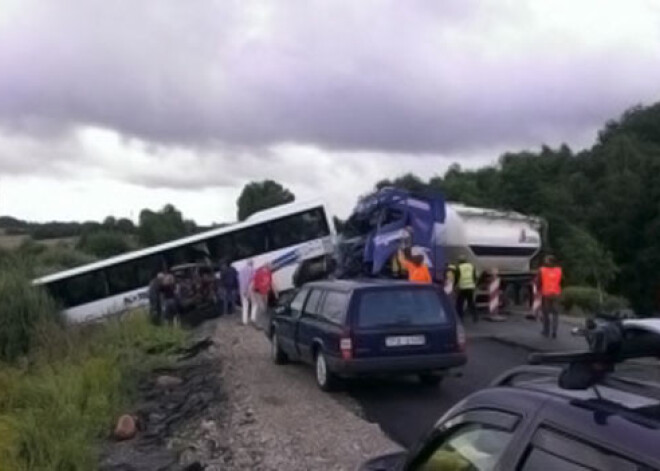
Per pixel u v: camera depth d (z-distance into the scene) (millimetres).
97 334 24672
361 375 14914
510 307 30969
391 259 28469
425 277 24281
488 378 16844
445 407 14211
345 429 12727
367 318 14797
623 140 75375
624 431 3131
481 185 76375
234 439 12734
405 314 14914
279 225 34656
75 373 17297
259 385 16562
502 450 3664
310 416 13711
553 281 23062
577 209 68562
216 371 18688
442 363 14914
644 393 3547
